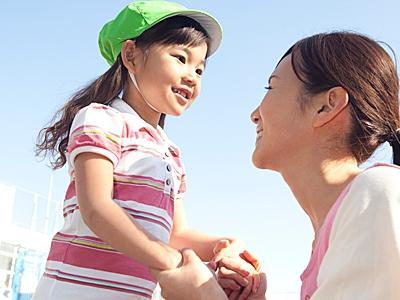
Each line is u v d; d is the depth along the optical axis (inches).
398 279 49.2
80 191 79.8
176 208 100.2
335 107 65.3
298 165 67.6
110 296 81.4
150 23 99.0
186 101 100.0
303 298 62.1
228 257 86.7
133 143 89.0
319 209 65.6
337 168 65.6
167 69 97.7
